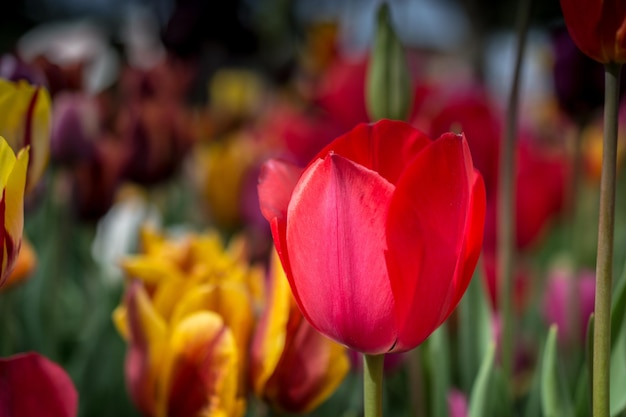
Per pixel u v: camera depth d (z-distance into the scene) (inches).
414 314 13.9
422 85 37.1
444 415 20.3
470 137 30.3
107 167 33.9
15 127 17.3
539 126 67.9
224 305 18.1
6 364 15.3
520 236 31.7
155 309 19.3
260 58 91.9
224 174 50.2
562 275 31.5
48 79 31.7
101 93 43.1
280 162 15.3
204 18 50.8
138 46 56.3
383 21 21.0
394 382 30.4
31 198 30.1
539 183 31.9
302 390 17.9
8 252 14.8
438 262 13.7
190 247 21.7
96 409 27.6
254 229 39.4
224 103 74.0
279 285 17.1
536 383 22.5
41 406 15.5
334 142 14.4
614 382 18.0
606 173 14.9
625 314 18.0
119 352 28.4
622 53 14.7
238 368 17.9
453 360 27.1
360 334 14.1
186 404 17.9
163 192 55.7
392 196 13.5
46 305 30.8
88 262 41.3
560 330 30.9
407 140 14.6
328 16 74.0
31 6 159.0
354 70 37.9
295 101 76.2
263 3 93.0
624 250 44.4
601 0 14.6
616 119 14.9
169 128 38.1
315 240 13.9
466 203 13.6
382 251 13.7
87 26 53.3
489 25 99.5
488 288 27.3
